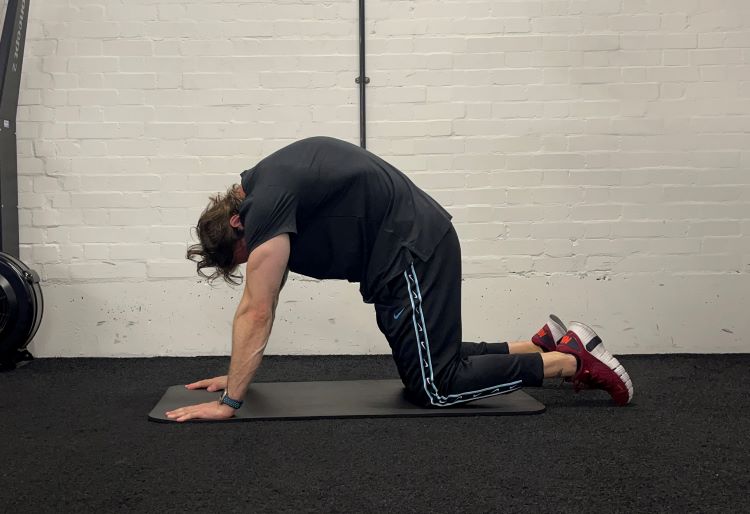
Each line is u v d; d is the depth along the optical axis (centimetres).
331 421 273
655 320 430
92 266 425
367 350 430
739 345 430
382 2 421
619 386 293
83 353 426
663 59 424
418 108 424
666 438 254
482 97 424
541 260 429
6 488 210
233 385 271
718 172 427
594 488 207
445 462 229
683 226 428
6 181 404
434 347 275
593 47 423
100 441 254
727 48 424
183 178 424
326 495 203
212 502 198
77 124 421
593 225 428
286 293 427
